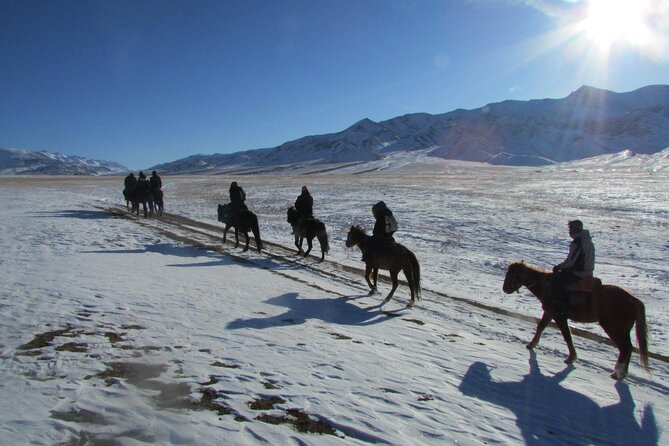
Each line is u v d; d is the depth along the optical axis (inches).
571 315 291.4
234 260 571.5
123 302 345.1
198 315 327.9
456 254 676.7
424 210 1132.5
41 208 1109.1
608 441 207.0
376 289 451.5
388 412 208.8
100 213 1031.6
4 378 208.8
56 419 176.7
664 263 621.9
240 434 178.4
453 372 265.0
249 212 638.5
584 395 251.8
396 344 304.3
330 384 232.4
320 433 185.8
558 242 757.9
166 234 756.0
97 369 226.8
